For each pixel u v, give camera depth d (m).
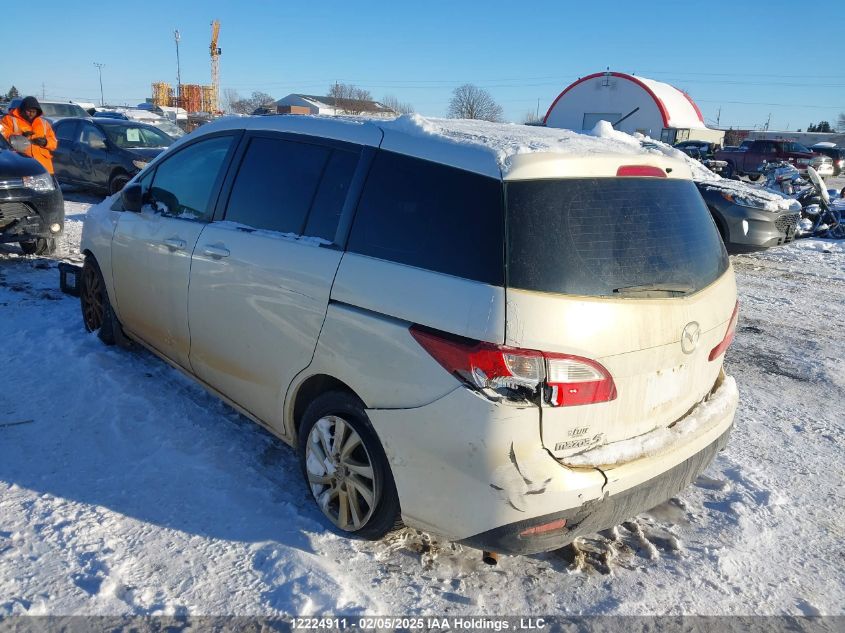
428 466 2.62
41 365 4.66
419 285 2.66
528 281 2.46
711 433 3.06
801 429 4.57
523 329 2.40
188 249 3.84
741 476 3.84
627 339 2.57
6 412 3.98
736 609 2.80
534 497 2.46
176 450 3.69
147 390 4.38
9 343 5.03
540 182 2.59
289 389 3.24
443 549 3.05
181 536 2.99
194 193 4.04
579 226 2.60
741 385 5.35
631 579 2.94
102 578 2.69
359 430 2.89
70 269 6.34
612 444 2.65
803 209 12.72
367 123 3.23
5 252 8.05
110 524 3.04
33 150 9.77
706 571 3.02
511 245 2.50
